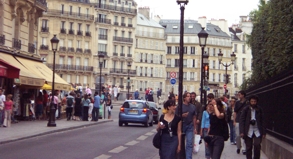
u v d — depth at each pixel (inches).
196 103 830.5
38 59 1755.7
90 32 4224.9
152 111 1736.0
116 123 1721.2
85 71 4170.8
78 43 4143.7
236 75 5339.6
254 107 642.2
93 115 1712.6
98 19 4291.3
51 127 1305.4
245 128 639.8
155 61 4874.5
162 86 4970.5
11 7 1502.2
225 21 5369.1
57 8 3986.2
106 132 1259.8
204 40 1072.8
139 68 4731.8
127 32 4537.4
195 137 770.8
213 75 5147.6
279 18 1050.1
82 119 1710.1
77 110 1707.7
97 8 4271.7
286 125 671.1
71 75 4092.0
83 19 4143.7
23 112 1544.0
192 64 5123.0
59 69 3998.5
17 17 1577.3
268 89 853.2
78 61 4151.1
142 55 4761.3
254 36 1966.0
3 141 920.3
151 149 905.5
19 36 1593.3
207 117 743.7
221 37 5216.5
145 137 1143.6
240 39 5433.1
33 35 1756.9
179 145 535.2
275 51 1119.0
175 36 5177.2
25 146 876.6
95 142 982.4
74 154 776.9
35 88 1598.2
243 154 847.1
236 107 864.3
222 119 604.4
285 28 1012.5
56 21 3986.2
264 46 1758.1
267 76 1768.0
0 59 1249.4
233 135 1033.5
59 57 4015.8
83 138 1067.3
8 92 1470.2
